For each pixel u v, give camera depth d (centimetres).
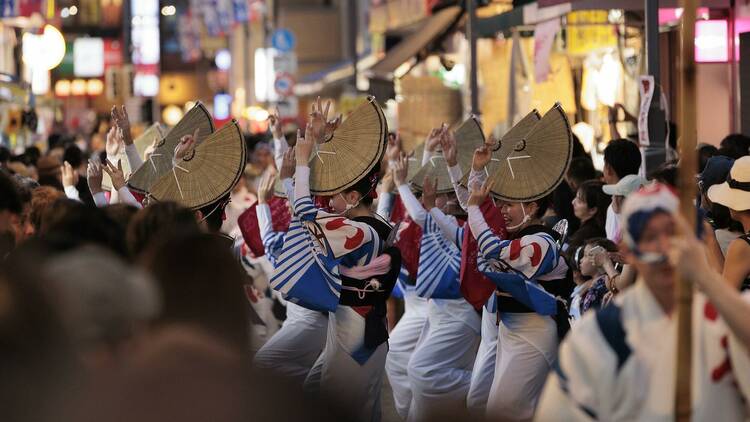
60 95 10175
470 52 2439
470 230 1058
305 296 1030
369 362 1052
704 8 2062
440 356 1201
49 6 4434
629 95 2086
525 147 1036
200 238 497
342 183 1062
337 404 416
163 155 1189
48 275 498
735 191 953
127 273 492
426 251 1191
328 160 1071
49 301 495
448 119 2873
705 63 2105
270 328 1553
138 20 7912
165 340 457
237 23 7662
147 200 1101
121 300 485
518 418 996
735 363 541
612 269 1007
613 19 2117
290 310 1198
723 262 941
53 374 490
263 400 411
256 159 2359
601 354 548
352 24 4734
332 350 1052
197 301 481
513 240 982
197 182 1102
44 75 4969
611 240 1094
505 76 2547
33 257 532
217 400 411
